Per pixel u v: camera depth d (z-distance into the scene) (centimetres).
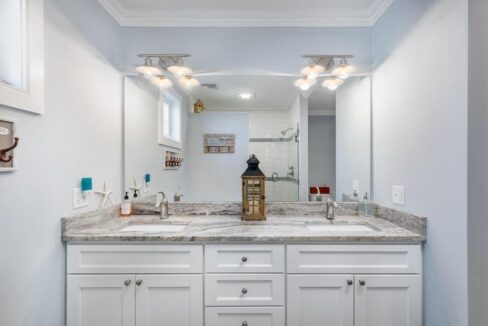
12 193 111
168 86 202
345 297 145
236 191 208
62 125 140
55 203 136
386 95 179
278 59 202
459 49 116
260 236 145
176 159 208
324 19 197
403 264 144
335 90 204
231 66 202
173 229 181
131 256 146
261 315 145
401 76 161
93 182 167
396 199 167
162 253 146
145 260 146
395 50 168
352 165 204
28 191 119
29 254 121
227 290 146
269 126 208
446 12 124
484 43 110
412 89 150
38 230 126
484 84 110
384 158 182
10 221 111
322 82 204
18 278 115
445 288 127
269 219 189
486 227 113
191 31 201
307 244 146
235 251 146
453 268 122
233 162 209
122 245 145
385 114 180
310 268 145
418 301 143
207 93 207
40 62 123
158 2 184
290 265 145
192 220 187
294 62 201
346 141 204
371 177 198
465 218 115
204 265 146
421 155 143
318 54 199
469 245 114
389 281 144
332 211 187
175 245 146
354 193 204
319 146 206
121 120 200
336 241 144
